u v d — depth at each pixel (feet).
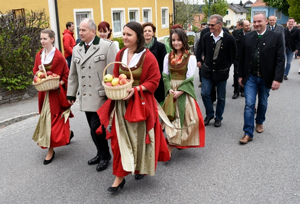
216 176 12.36
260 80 15.58
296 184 11.51
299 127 17.74
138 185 11.93
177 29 13.64
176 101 13.85
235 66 24.52
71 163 14.07
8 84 24.53
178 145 13.82
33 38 26.48
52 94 13.69
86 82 12.51
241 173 12.51
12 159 14.69
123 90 10.12
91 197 11.22
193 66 13.62
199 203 10.57
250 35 15.47
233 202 10.53
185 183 11.93
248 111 15.53
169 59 14.10
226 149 14.96
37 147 16.14
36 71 14.06
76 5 40.50
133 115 10.44
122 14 51.19
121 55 11.22
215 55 17.15
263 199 10.63
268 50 14.98
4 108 23.13
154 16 61.77
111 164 13.71
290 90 27.48
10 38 24.68
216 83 17.75
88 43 12.52
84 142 16.51
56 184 12.24
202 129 13.89
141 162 11.17
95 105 12.46
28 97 26.12
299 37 30.99
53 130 13.62
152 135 11.05
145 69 10.77
